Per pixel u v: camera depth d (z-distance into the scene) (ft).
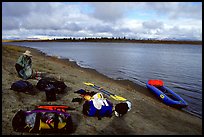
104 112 29.27
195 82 76.79
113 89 49.03
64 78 53.36
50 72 59.82
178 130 29.66
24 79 43.75
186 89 65.46
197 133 29.48
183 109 45.14
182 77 87.04
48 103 32.37
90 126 26.48
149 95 53.06
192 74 95.45
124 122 29.12
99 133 24.95
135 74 89.25
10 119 25.76
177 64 136.15
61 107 29.68
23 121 23.18
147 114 34.50
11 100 31.55
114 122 28.63
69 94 38.40
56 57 144.66
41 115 23.90
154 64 130.72
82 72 76.48
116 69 100.37
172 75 91.40
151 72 97.45
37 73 52.03
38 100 33.17
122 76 81.61
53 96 33.50
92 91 40.78
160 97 49.06
